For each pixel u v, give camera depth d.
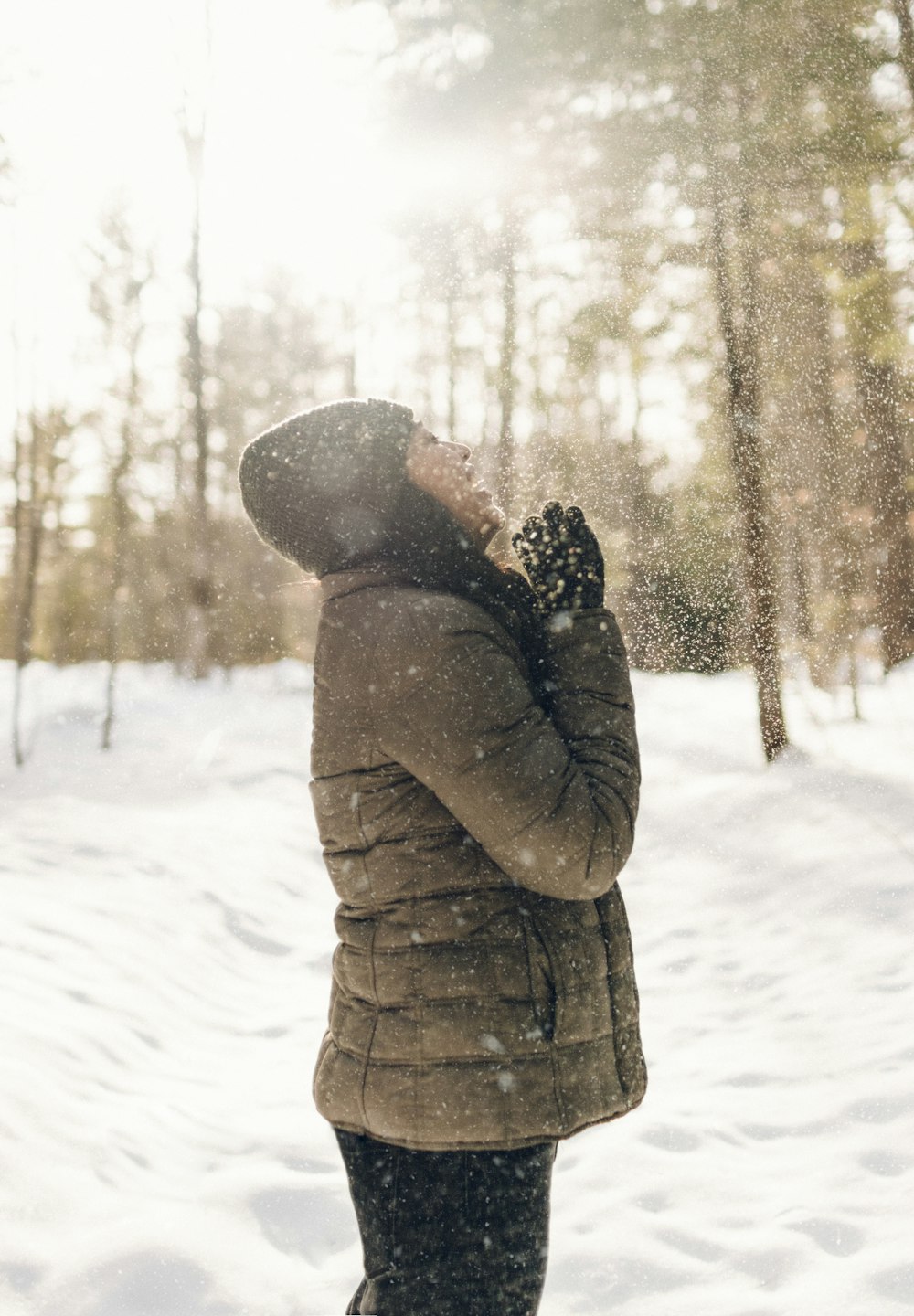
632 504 9.37
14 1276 2.10
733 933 4.76
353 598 1.30
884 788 6.24
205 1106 3.18
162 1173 2.70
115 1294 2.11
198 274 15.63
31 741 9.86
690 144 7.19
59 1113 2.83
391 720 1.20
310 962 4.87
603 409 10.69
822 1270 2.20
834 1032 3.53
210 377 19.27
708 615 9.31
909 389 9.06
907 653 10.77
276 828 7.25
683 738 8.86
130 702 12.94
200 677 15.95
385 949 1.22
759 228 7.31
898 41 6.33
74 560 20.34
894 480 9.52
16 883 5.13
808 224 7.17
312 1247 2.47
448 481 1.34
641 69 7.12
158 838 6.58
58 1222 2.34
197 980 4.40
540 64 8.13
